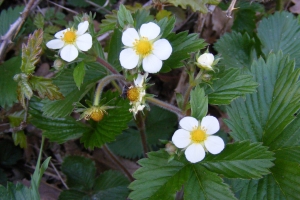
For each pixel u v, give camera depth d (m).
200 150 0.14
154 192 0.15
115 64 0.18
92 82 0.17
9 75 0.22
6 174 0.23
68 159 0.22
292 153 0.16
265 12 0.26
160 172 0.15
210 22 0.25
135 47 0.15
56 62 0.15
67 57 0.15
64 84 0.17
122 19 0.15
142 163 0.15
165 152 0.15
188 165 0.15
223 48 0.22
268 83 0.17
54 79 0.17
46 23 0.25
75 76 0.15
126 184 0.22
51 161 0.24
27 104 0.18
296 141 0.16
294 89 0.16
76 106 0.17
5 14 0.24
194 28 0.25
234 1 0.19
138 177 0.15
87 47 0.14
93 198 0.21
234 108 0.17
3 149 0.23
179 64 0.16
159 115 0.24
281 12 0.21
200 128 0.14
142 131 0.20
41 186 0.23
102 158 0.24
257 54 0.22
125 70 0.15
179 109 0.16
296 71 0.16
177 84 0.25
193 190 0.15
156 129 0.23
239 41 0.22
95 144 0.17
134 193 0.15
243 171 0.15
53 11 0.25
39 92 0.16
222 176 0.15
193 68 0.15
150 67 0.15
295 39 0.21
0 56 0.21
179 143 0.14
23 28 0.23
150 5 0.22
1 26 0.24
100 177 0.22
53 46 0.15
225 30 0.25
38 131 0.25
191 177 0.15
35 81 0.16
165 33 0.17
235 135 0.17
